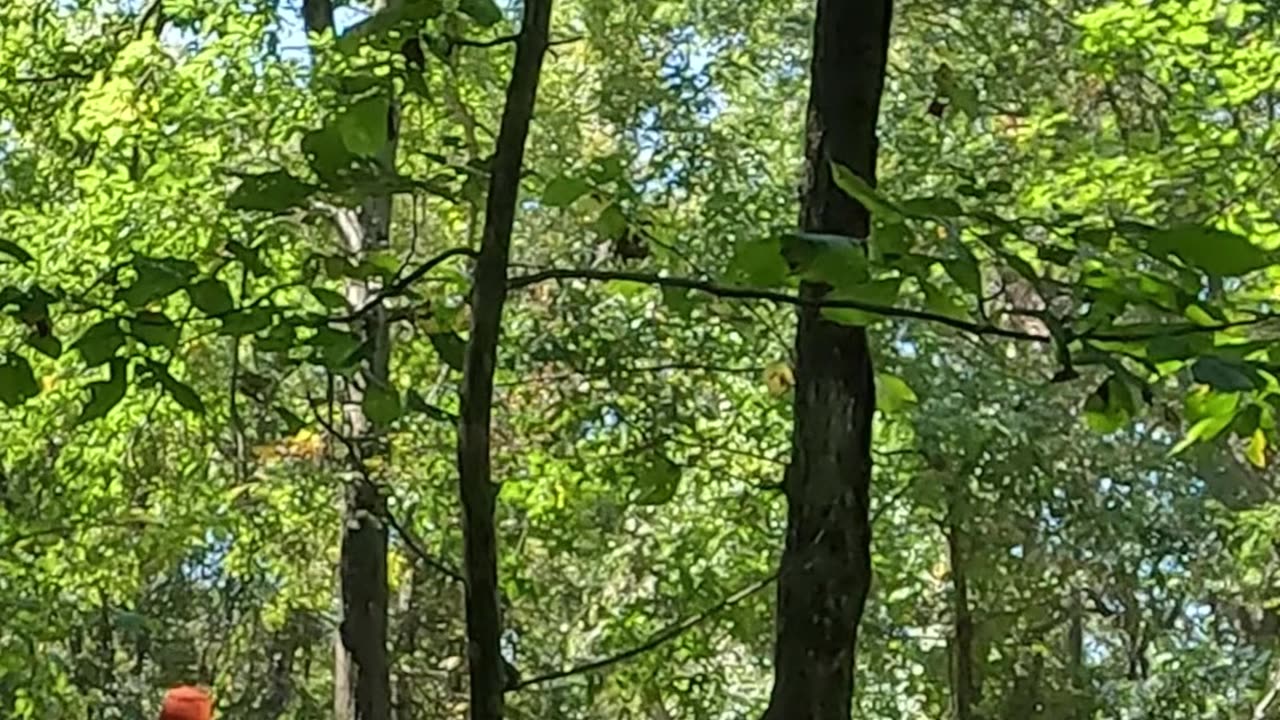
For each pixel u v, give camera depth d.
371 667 9.67
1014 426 9.97
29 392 3.02
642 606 10.20
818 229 3.76
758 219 9.75
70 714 10.93
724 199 9.55
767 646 10.88
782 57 11.74
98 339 3.00
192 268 3.11
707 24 11.42
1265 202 8.92
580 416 9.31
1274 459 12.18
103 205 8.47
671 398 9.23
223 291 3.06
